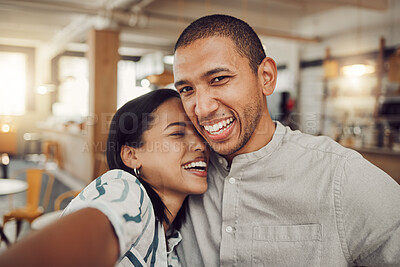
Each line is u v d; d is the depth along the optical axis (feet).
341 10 24.59
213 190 3.27
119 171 2.65
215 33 2.61
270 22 26.32
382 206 2.49
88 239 1.57
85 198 2.27
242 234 2.98
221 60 2.57
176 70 2.78
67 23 27.61
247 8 22.93
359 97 22.67
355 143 16.83
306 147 2.94
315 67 27.09
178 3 21.36
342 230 2.65
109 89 19.71
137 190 2.48
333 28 25.36
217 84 2.64
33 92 36.91
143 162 3.00
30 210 12.67
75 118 33.76
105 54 19.70
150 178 3.01
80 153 22.22
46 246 1.44
